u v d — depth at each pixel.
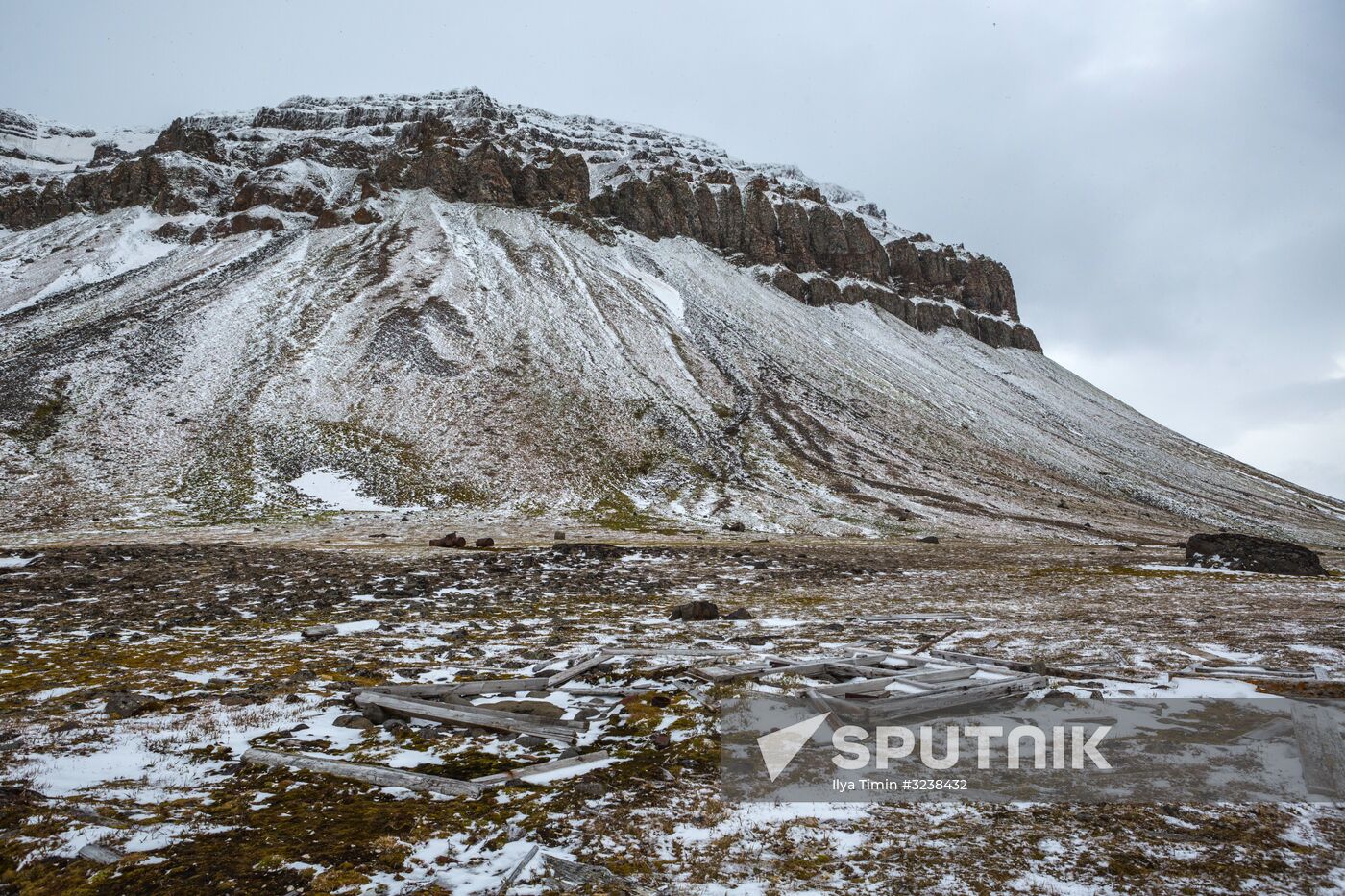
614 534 55.88
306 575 28.81
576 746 9.69
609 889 5.88
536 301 114.50
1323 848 6.68
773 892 5.89
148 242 131.00
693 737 9.97
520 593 26.09
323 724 10.40
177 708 10.94
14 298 104.81
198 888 5.84
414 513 61.59
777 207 184.00
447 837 6.89
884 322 169.00
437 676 13.30
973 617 21.52
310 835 6.85
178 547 36.16
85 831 6.76
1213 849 6.64
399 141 183.62
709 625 19.81
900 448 100.50
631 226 161.75
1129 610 22.83
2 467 59.44
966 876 6.16
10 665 13.95
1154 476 128.50
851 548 50.25
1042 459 116.56
